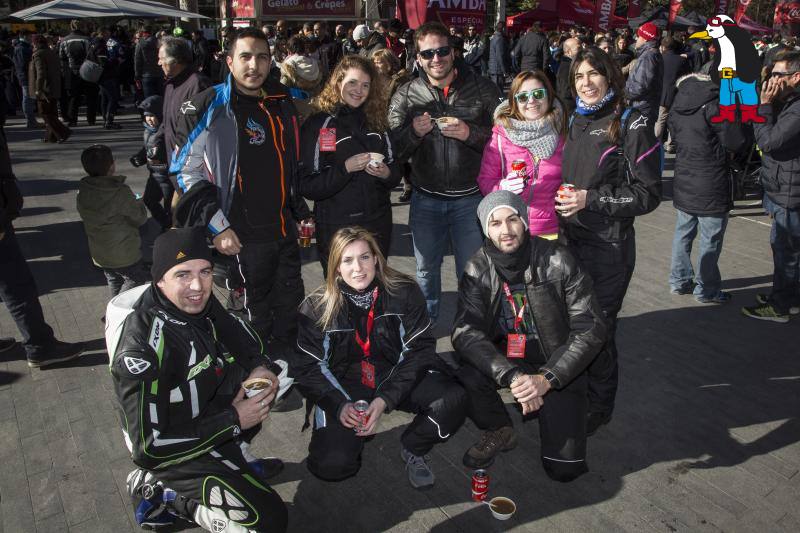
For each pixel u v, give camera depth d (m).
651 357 4.61
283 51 11.44
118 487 3.39
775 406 4.03
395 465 3.61
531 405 3.18
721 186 5.05
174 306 2.74
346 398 3.27
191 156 3.73
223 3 19.86
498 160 4.13
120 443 3.73
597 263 3.63
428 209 4.63
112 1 8.70
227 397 3.15
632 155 3.41
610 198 3.44
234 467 2.91
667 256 6.50
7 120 15.32
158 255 2.67
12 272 4.23
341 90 4.04
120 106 17.39
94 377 4.42
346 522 3.18
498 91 4.45
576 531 3.07
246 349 3.19
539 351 3.55
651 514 3.16
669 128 5.24
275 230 3.99
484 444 3.54
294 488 3.42
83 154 4.75
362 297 3.36
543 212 4.11
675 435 3.76
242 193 3.83
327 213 4.27
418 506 3.28
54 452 3.67
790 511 3.16
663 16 16.72
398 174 4.27
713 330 4.98
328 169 4.05
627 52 11.62
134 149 11.80
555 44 17.19
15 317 4.34
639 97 8.59
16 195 4.21
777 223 4.98
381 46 8.58
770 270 6.12
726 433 3.77
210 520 2.87
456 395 3.34
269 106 3.88
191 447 2.73
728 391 4.20
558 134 4.04
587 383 3.64
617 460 3.56
